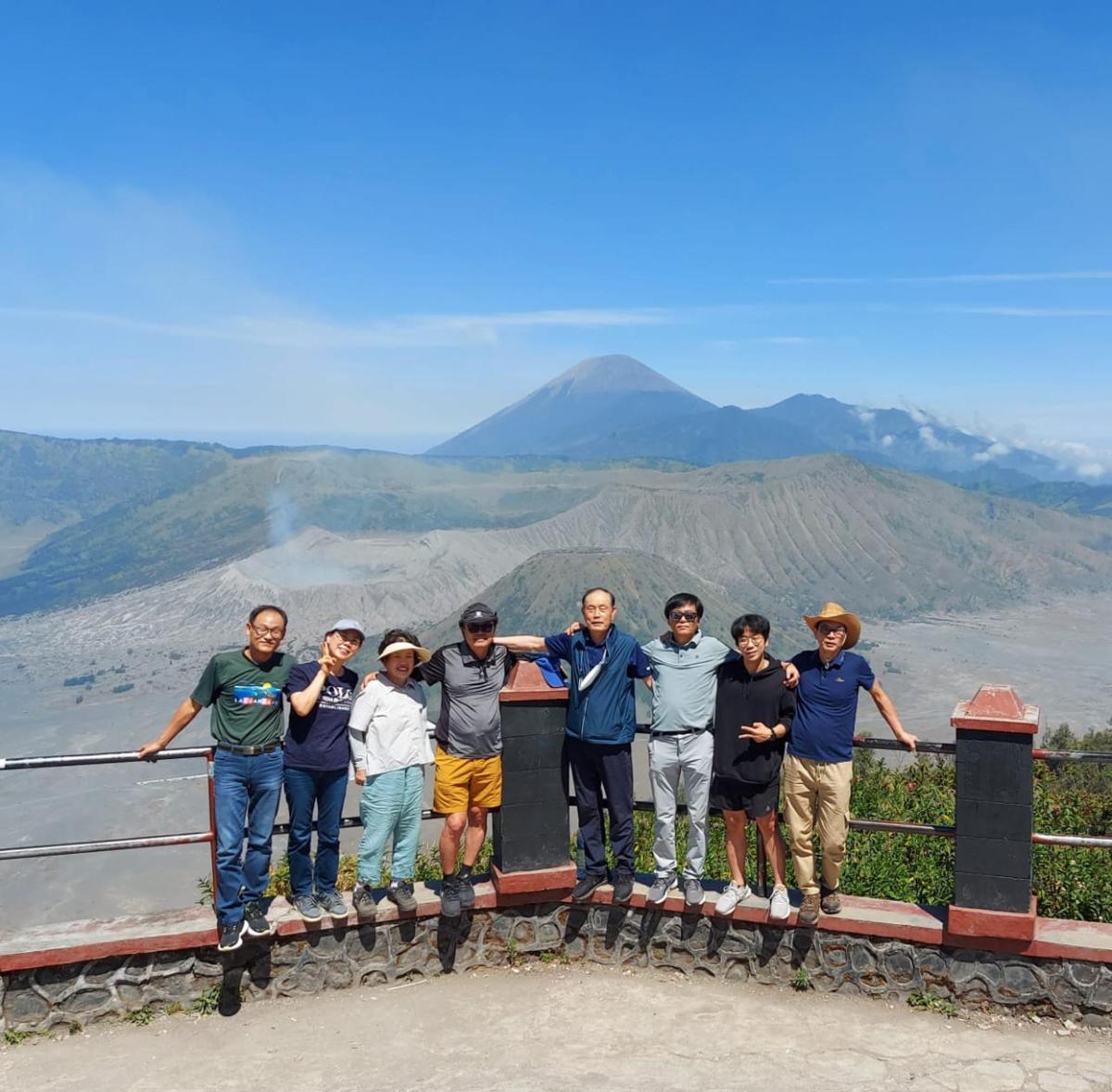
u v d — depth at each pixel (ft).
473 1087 16.97
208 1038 18.98
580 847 22.49
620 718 21.07
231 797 19.60
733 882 21.11
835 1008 19.76
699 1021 19.33
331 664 20.44
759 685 20.27
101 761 19.21
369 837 20.67
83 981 19.44
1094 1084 16.75
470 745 20.95
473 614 20.72
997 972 19.22
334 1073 17.60
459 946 21.65
